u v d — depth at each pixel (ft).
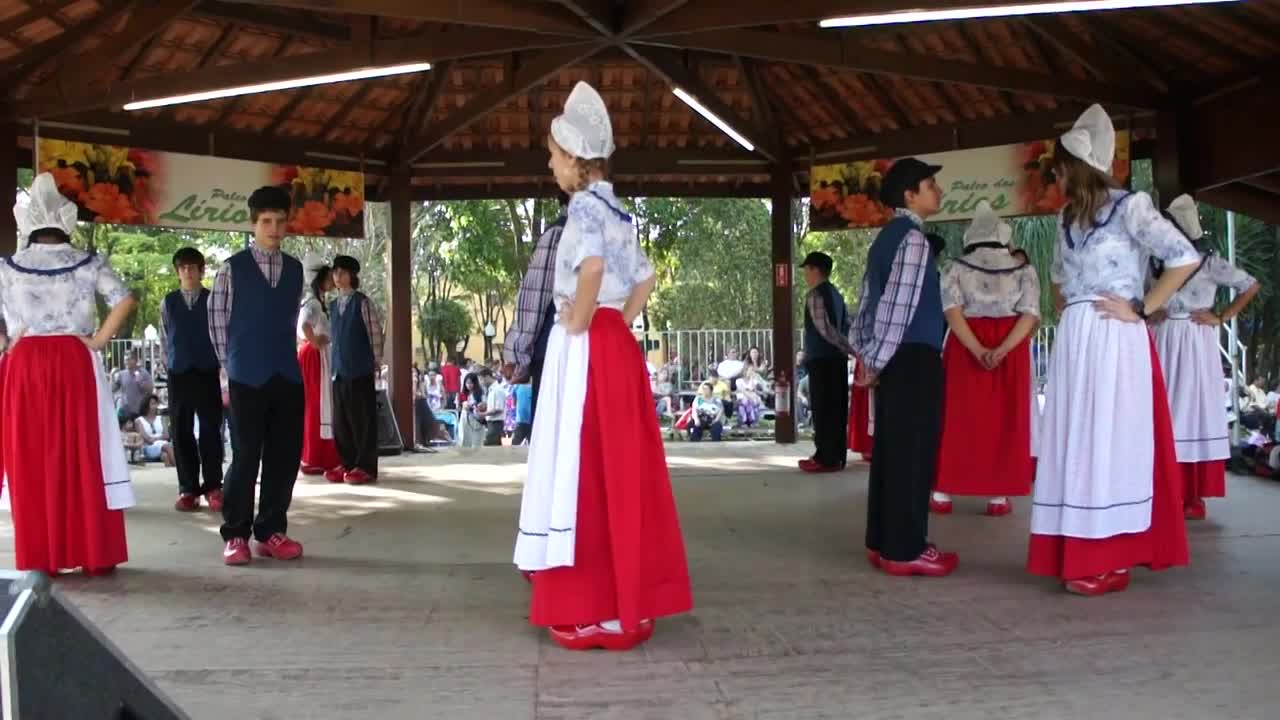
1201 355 16.89
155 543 15.99
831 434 24.08
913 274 12.54
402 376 30.30
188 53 25.17
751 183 33.60
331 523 17.75
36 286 13.42
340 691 8.86
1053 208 27.35
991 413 17.26
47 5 21.56
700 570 13.55
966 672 9.16
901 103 29.32
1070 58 25.67
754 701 8.48
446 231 64.28
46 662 5.44
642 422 10.18
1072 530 11.71
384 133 30.76
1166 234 11.36
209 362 19.52
